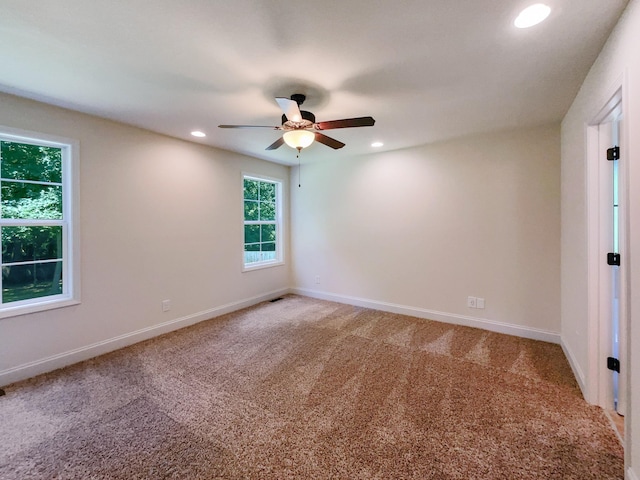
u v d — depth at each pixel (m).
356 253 4.54
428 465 1.56
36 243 2.61
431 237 3.86
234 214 4.29
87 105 2.57
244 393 2.22
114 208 3.00
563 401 2.09
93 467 1.56
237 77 2.08
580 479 1.47
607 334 2.00
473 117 2.86
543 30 1.57
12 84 2.19
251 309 4.37
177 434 1.80
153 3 1.38
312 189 4.97
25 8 1.40
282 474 1.51
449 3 1.38
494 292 3.45
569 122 2.61
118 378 2.45
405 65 1.92
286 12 1.44
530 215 3.21
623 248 1.54
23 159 2.54
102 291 2.92
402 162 4.05
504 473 1.51
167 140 3.45
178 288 3.60
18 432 1.82
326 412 2.00
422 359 2.76
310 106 2.59
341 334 3.38
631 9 1.35
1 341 2.35
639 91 1.29
